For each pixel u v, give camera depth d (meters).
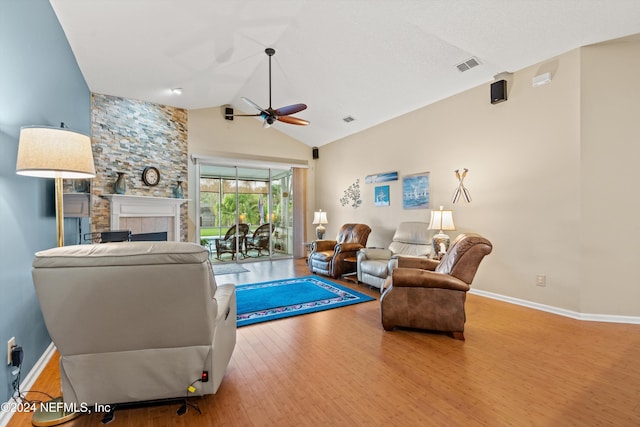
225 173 6.75
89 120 4.49
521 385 1.95
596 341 2.61
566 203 3.29
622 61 3.06
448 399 1.80
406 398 1.82
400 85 4.49
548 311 3.42
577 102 3.20
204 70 4.43
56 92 2.77
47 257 1.34
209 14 3.17
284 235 7.64
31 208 2.14
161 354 1.61
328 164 7.34
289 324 3.06
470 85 4.19
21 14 2.00
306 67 4.57
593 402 1.77
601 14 2.66
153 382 1.62
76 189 3.28
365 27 3.51
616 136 3.08
